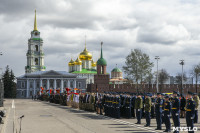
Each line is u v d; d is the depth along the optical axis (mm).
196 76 114562
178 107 16781
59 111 36812
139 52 96250
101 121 24047
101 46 141250
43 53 171000
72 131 18156
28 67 167875
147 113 20734
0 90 46969
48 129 19156
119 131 18109
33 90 149625
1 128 19297
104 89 136750
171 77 148250
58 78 151375
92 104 35125
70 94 51250
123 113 27562
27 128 19703
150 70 96125
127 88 134000
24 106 50406
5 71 140625
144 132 17750
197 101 23094
